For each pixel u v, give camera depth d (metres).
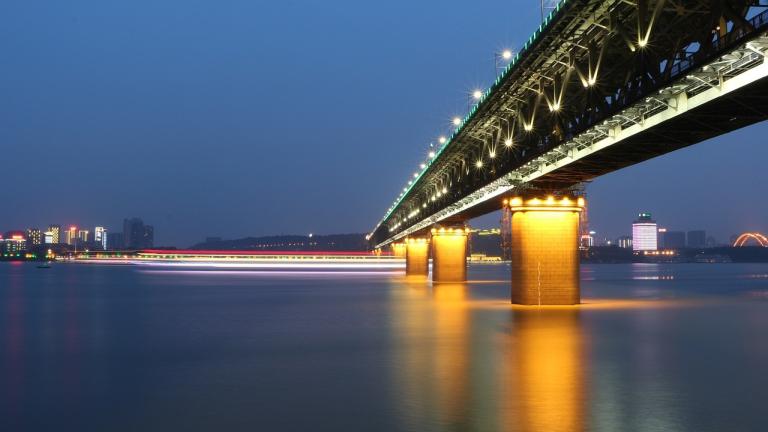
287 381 27.86
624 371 29.34
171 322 53.19
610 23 37.09
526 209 59.84
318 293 92.81
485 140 68.88
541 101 51.91
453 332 43.44
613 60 42.03
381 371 29.72
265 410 23.02
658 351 35.06
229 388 26.67
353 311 61.25
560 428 20.30
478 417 21.62
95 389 27.03
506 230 62.06
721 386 26.17
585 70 43.69
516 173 59.25
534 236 59.94
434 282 119.50
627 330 44.31
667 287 112.69
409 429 20.47
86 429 21.23
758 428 20.31
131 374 30.19
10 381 28.92
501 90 54.22
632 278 167.00
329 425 21.05
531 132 53.25
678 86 32.28
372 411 22.58
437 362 31.92
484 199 74.94
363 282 132.12
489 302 70.38
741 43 26.77
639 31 33.78
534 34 44.25
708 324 48.50
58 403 24.66
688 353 34.47
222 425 21.31
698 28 31.31
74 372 30.94
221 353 35.91
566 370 29.62
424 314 57.03
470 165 79.88
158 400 24.84
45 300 83.62
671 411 22.25
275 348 37.41
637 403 23.36
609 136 41.72
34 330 48.44
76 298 87.44
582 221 60.25
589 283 132.88
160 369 31.30
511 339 39.84
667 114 34.84
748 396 24.42
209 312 62.69
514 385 26.41
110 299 84.69
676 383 26.70
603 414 21.86
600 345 37.28
